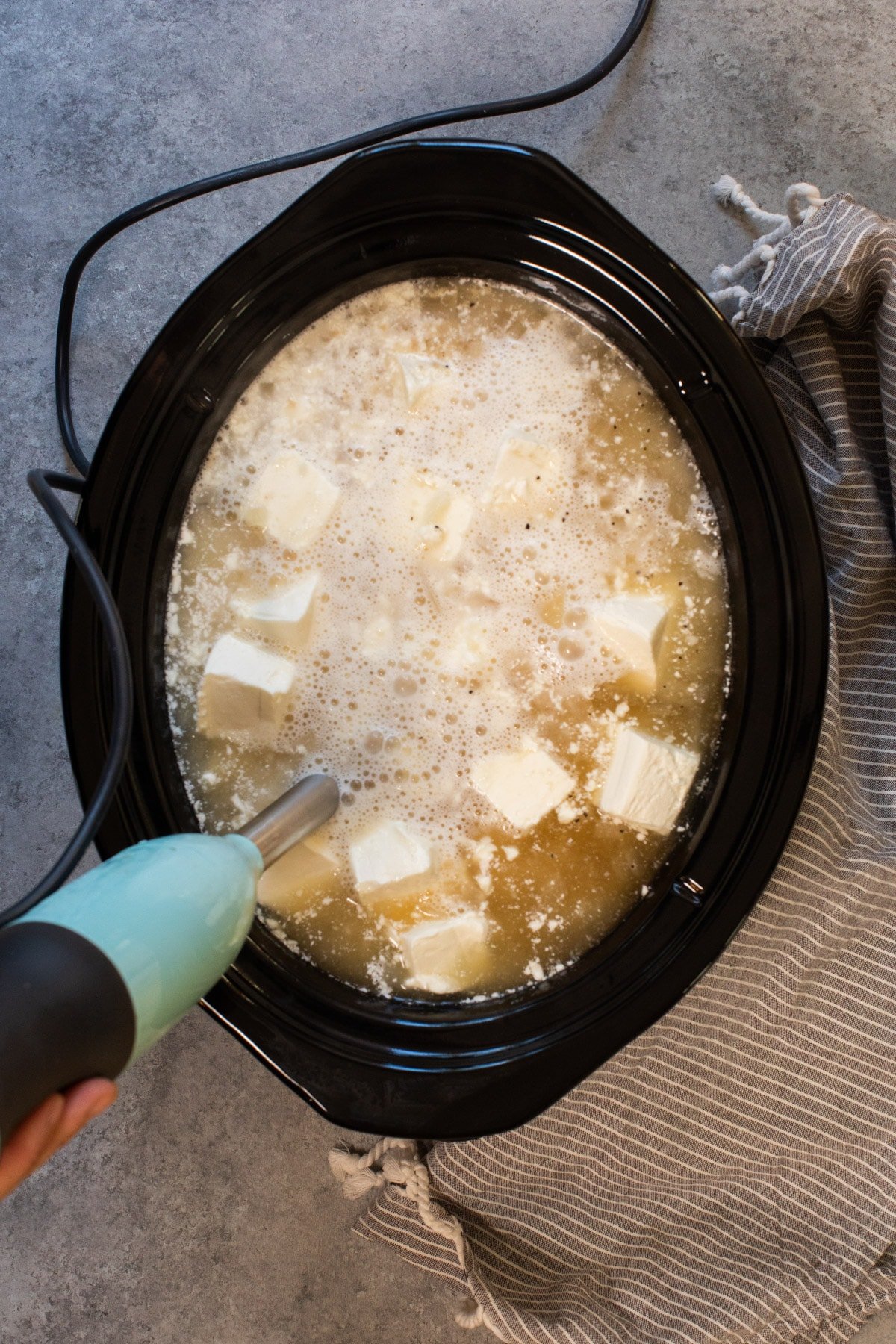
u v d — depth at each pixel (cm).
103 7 104
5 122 105
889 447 93
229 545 84
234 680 81
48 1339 106
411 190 76
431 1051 82
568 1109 99
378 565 84
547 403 84
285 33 103
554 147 102
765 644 81
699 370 79
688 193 101
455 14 102
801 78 101
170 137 103
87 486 75
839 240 88
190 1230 106
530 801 83
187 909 51
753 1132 99
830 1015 96
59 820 104
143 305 104
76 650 76
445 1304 106
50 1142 43
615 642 83
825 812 92
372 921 83
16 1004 42
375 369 84
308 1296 106
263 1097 106
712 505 83
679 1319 100
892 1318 102
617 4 101
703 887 81
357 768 84
